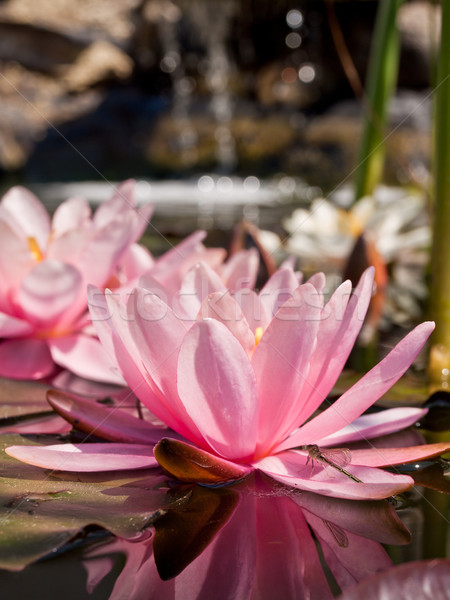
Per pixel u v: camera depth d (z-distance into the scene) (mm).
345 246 935
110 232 553
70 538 390
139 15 2881
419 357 601
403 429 483
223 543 393
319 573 380
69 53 2799
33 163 2635
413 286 930
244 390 421
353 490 408
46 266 540
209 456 419
